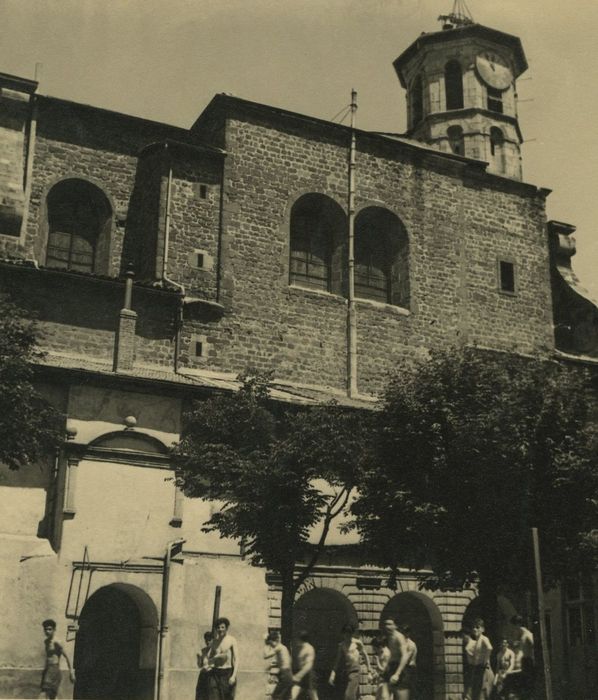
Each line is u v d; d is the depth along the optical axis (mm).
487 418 23547
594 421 26859
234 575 25953
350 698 16906
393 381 25984
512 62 42844
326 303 34312
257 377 25188
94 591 24156
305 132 35719
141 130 34906
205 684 15711
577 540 24109
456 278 37312
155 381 26203
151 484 25625
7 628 22922
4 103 32219
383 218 36969
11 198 31016
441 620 29281
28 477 24609
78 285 29406
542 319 38750
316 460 22656
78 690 25516
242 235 33406
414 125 43000
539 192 40375
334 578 27578
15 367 20938
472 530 23844
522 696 17875
